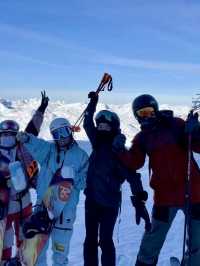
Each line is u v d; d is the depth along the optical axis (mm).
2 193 3355
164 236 2988
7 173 3426
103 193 3199
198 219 2879
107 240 3195
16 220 3471
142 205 3035
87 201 3271
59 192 3131
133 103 3059
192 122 2783
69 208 3193
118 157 3148
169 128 2961
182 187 2891
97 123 3305
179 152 2916
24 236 3104
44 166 3279
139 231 5395
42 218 3084
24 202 3457
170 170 2910
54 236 3182
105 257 3176
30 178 3424
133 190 3061
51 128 3244
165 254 4238
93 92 3438
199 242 2879
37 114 3707
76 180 3252
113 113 3309
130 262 3945
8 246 3428
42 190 3246
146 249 3014
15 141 3492
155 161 2965
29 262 3053
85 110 3414
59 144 3254
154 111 2996
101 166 3213
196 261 2881
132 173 3072
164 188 2936
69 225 3184
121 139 3059
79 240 4867
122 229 5520
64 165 3219
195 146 2881
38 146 3279
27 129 3664
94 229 3270
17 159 3471
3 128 3473
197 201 2881
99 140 3277
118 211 3322
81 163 3273
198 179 2906
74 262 3967
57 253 3174
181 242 4770
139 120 3033
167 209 2936
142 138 3029
